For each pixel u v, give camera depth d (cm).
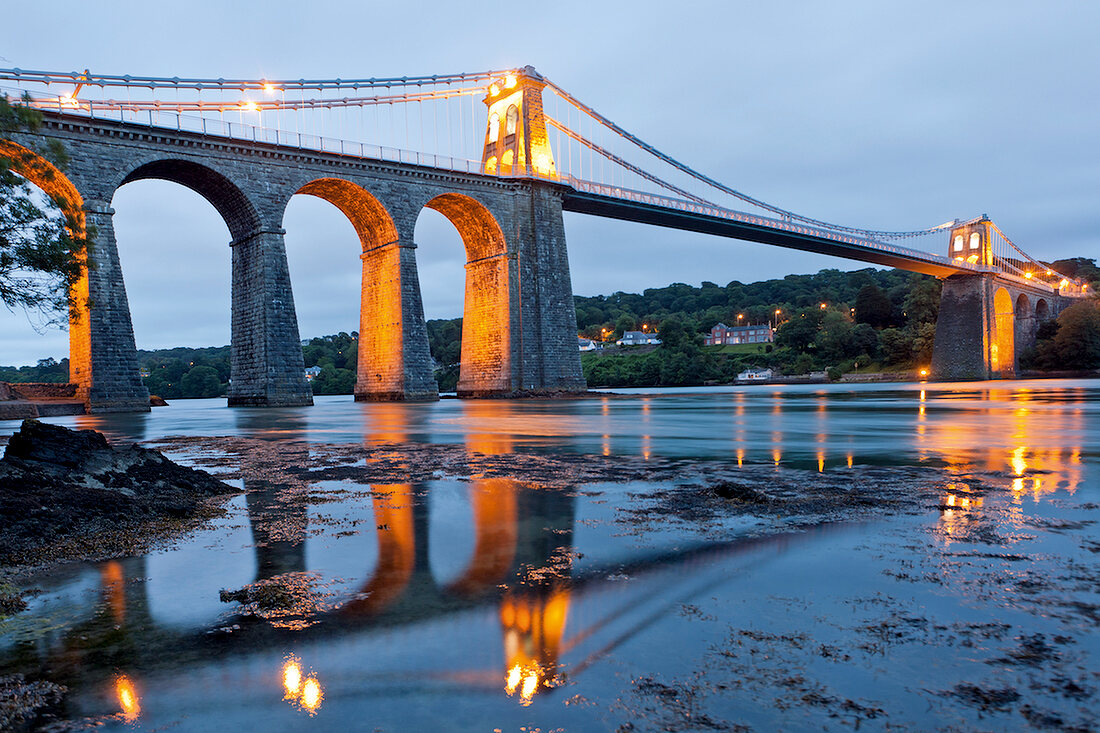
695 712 328
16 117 1788
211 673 391
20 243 1686
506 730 316
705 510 834
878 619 443
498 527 761
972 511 794
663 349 14900
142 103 4231
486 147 7012
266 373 4634
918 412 2991
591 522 777
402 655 408
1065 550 610
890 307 15262
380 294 5684
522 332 6097
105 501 845
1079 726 306
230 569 615
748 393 7238
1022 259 14112
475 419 3030
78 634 459
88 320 3950
